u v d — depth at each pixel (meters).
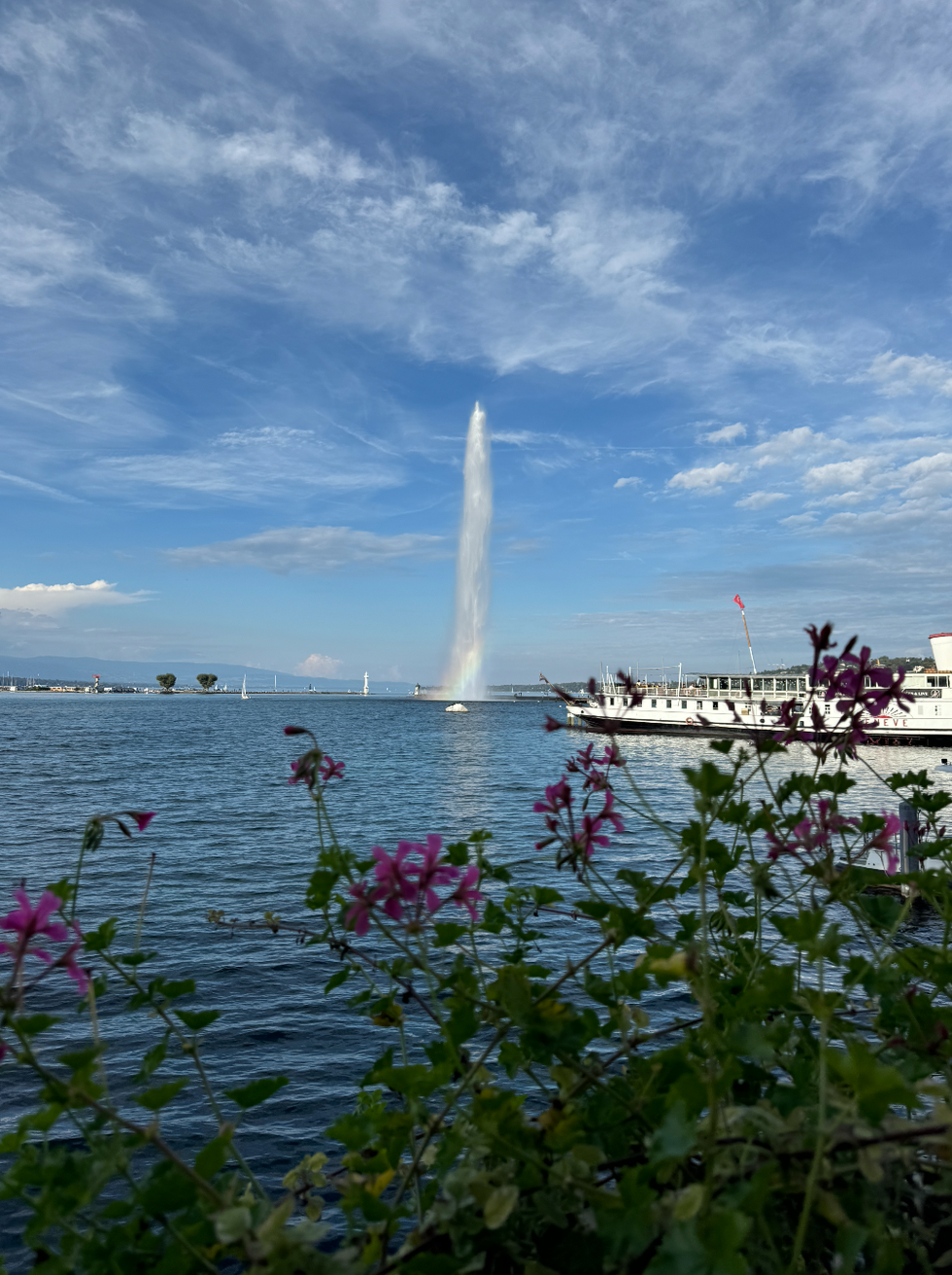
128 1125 1.69
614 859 22.83
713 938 3.04
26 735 100.31
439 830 33.97
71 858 27.72
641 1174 1.70
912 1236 1.93
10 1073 11.61
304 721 157.88
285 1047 12.78
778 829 2.93
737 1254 1.29
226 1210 1.62
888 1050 2.24
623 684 3.10
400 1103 4.37
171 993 2.28
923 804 3.24
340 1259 1.64
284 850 29.27
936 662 86.50
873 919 2.70
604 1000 2.46
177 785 50.03
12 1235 7.91
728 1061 1.79
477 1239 1.77
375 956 16.58
